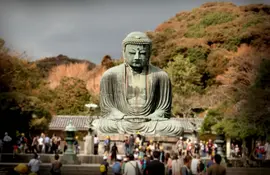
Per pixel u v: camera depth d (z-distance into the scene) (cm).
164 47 8106
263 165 3644
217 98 5975
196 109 6750
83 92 6844
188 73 7156
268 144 3828
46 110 4888
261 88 3997
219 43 7919
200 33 8200
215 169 1462
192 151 3475
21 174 1173
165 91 3869
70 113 6650
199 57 7612
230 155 4491
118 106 3828
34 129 4875
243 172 3069
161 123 3647
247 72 5647
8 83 4847
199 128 5322
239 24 8019
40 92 5512
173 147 3550
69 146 2997
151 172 1374
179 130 3638
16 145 3697
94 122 3856
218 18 8494
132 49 3809
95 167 2778
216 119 4753
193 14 9100
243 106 3847
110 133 3634
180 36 8369
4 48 5009
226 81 5850
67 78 6962
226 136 4084
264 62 4081
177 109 6544
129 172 1677
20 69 5075
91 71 9150
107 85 3866
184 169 1766
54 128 5809
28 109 4606
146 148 3031
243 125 3812
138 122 3650
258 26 7675
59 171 2081
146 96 3812
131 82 3834
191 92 6975
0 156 3194
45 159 3216
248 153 4369
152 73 3869
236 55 6838
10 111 4497
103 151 3534
